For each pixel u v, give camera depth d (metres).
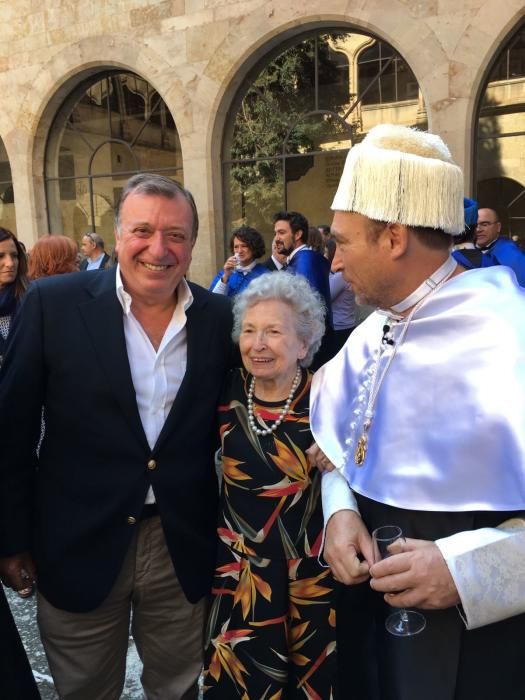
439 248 1.20
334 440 1.40
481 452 1.06
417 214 1.12
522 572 1.01
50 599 1.71
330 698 1.62
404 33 7.88
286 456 1.60
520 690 1.09
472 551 1.02
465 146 7.73
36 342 1.62
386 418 1.22
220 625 1.68
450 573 1.01
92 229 11.87
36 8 10.90
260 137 9.71
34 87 11.30
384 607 1.26
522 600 1.01
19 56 11.32
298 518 1.61
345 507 1.32
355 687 1.34
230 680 1.65
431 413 1.14
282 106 9.50
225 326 1.79
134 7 9.91
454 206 1.15
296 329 1.62
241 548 1.65
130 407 1.62
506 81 7.77
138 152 11.12
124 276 1.61
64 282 1.70
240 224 10.08
